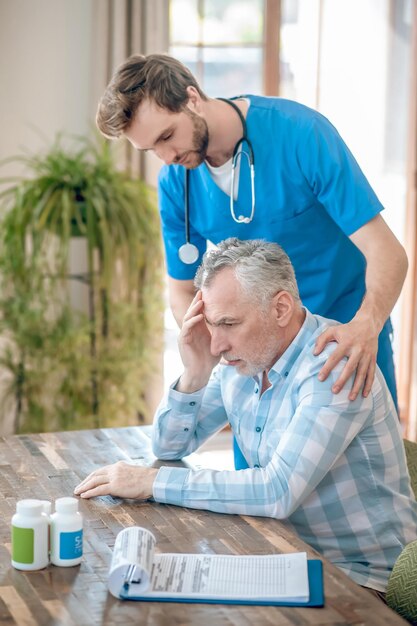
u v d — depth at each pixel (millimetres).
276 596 1531
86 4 4238
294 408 2002
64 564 1625
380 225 2273
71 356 3869
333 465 1969
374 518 1992
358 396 1931
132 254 3828
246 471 1909
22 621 1434
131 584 1537
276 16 4469
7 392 4047
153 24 4152
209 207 2461
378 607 1512
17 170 4277
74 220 3857
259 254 1946
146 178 4234
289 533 1785
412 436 4766
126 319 3910
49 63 4246
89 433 2436
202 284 1979
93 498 1955
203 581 1576
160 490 1919
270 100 2340
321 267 2463
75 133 4320
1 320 3893
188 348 2141
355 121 4645
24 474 2102
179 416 2188
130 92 2078
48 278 4020
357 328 2010
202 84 4473
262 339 1957
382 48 4605
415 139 4645
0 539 1738
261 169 2334
